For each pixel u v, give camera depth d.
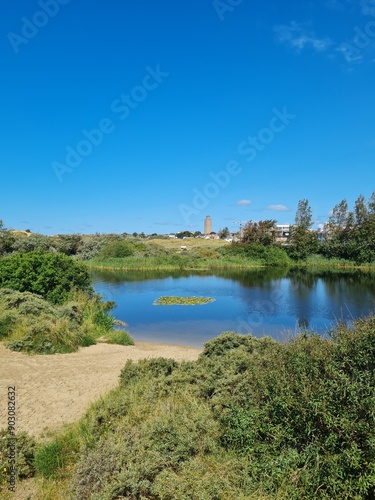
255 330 15.82
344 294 25.58
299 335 6.11
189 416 5.00
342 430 3.59
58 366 9.09
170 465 4.07
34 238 48.22
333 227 60.00
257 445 4.12
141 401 5.89
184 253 57.09
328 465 3.47
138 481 3.79
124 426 5.04
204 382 6.14
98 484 3.90
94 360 9.89
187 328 16.56
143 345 13.31
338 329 5.68
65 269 17.11
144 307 21.77
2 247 44.16
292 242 59.59
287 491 3.49
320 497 3.38
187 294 26.73
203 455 4.23
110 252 53.69
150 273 43.19
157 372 7.36
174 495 3.49
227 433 4.46
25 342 10.29
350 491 3.27
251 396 4.89
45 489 4.29
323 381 4.12
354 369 4.14
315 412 3.76
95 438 5.06
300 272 44.78
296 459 3.70
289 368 4.71
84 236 63.44
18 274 15.30
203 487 3.53
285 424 4.12
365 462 3.30
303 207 62.69
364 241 54.53
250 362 6.03
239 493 3.54
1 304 12.20
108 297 25.58
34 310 11.94
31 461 4.78
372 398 3.57
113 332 13.86
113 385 7.72
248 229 63.25
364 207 57.62
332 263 55.16
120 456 4.19
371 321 5.30
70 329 11.84
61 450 4.97
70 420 6.11
